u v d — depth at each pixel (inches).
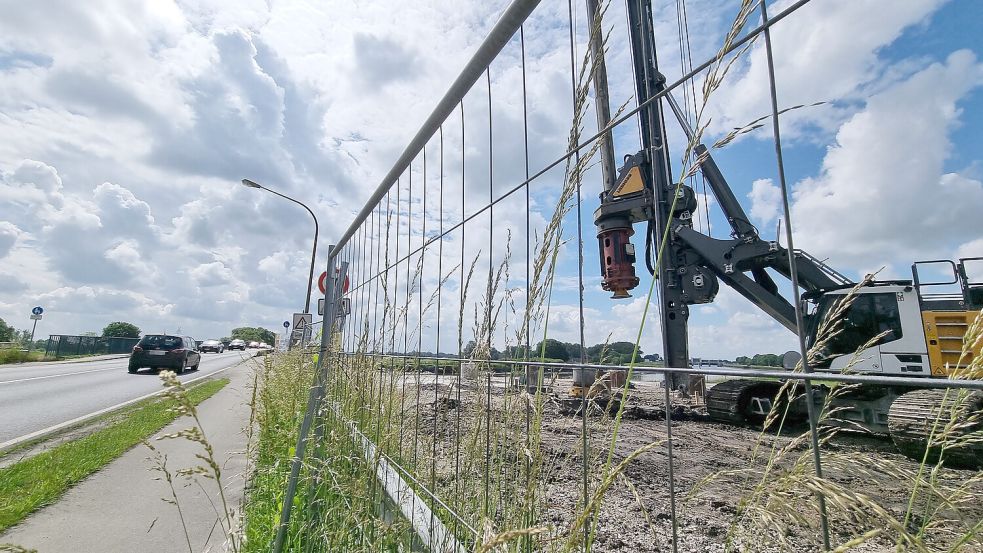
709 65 38.2
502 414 63.4
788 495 32.9
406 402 91.4
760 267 353.7
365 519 77.4
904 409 214.4
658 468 184.4
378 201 114.4
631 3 326.3
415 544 71.6
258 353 160.2
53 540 134.1
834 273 332.2
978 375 32.4
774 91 33.3
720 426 291.1
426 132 86.0
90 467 194.1
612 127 47.3
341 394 121.1
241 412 303.4
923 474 33.5
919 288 311.3
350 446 98.7
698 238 349.4
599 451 51.4
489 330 66.3
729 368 35.8
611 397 49.8
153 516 149.3
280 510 105.1
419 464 86.5
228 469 192.2
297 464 98.3
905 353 301.4
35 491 164.7
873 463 32.6
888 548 29.9
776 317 344.8
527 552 52.1
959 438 32.3
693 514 130.6
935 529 31.8
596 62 49.2
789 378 32.1
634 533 119.3
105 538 135.0
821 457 31.9
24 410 375.6
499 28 62.0
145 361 750.5
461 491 70.7
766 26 33.9
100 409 381.1
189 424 280.4
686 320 347.6
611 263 340.8
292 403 167.9
